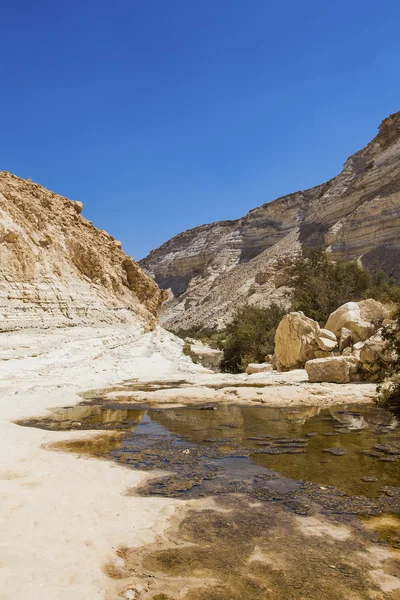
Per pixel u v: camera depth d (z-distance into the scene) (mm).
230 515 4684
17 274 21391
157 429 9125
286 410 11500
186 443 7918
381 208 71500
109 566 3598
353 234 75062
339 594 3281
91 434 8508
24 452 6887
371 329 18156
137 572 3537
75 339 21328
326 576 3518
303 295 34906
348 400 12695
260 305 69875
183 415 10781
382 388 12555
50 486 5328
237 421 10008
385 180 80500
